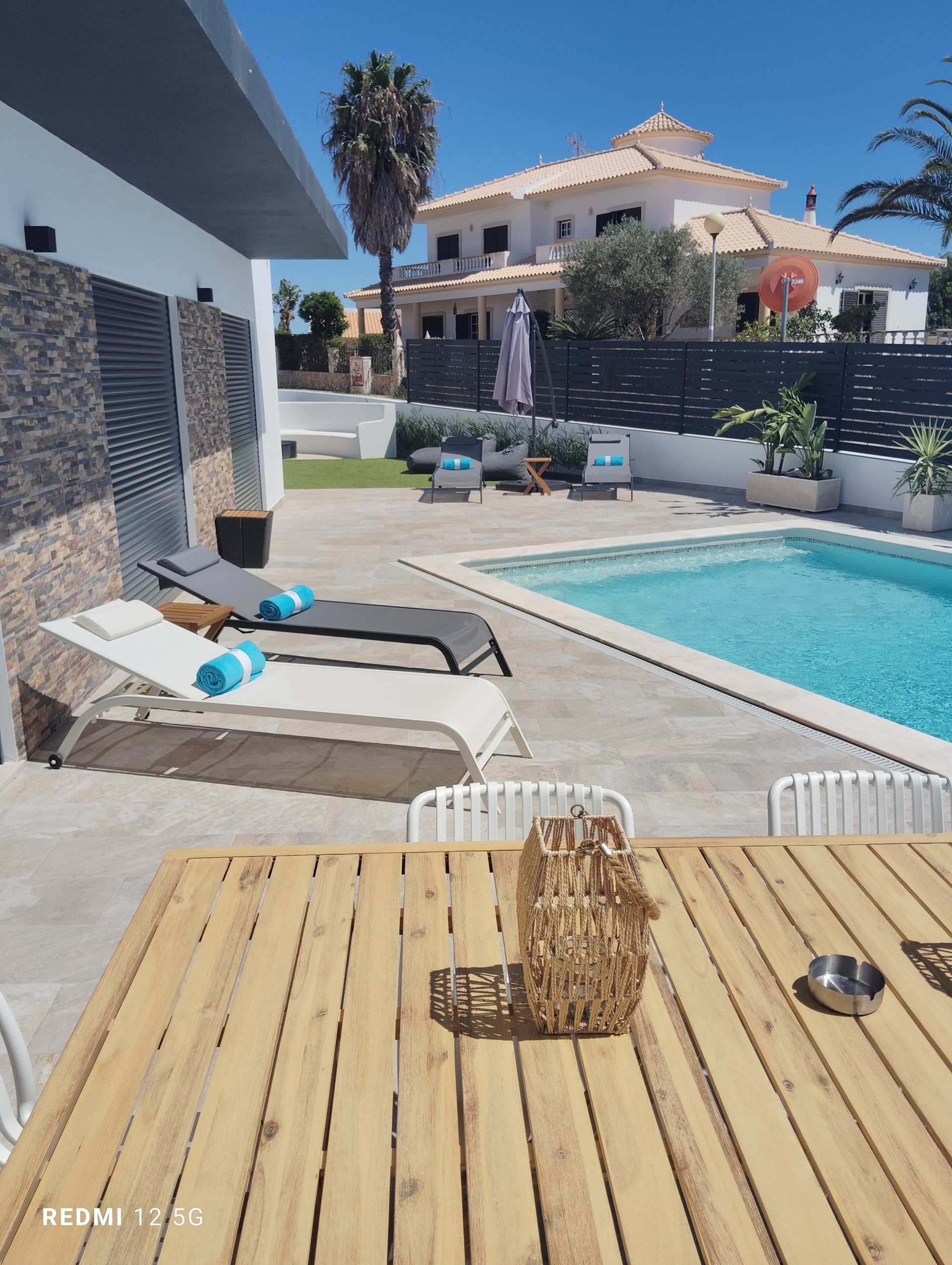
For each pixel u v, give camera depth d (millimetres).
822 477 14883
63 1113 1905
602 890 2104
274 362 16547
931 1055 2066
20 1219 1666
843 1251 1602
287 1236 1632
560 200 34125
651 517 14375
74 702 6695
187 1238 1622
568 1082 1999
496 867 2877
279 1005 2234
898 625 9281
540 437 19594
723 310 26953
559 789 3266
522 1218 1666
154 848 4703
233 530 11086
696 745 5871
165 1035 2141
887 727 6016
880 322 31625
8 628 5684
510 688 6910
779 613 9734
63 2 4508
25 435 5992
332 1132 1865
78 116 6383
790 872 2855
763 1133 1855
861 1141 1835
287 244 13227
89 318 7203
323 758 5793
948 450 13422
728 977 2342
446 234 38750
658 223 31047
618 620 9508
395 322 35281
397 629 6680
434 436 22938
